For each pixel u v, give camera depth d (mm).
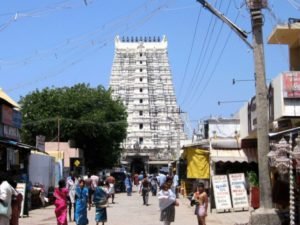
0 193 13984
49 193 35281
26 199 26016
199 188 17938
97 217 20703
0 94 28953
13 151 28484
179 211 29031
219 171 30703
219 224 21031
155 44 97688
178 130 80312
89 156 65938
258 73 18391
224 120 49031
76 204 19969
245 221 21969
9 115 29531
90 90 66188
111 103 65938
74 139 63594
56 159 42344
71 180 25484
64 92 65500
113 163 69312
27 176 30344
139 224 22266
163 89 96750
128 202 39188
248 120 25969
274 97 20203
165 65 97125
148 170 103250
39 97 64688
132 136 98062
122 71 96562
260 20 18406
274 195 19500
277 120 20438
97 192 20812
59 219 18531
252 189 22734
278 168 15688
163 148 98562
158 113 96812
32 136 63750
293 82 19281
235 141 30172
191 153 31000
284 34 23828
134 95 96438
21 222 23078
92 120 62812
